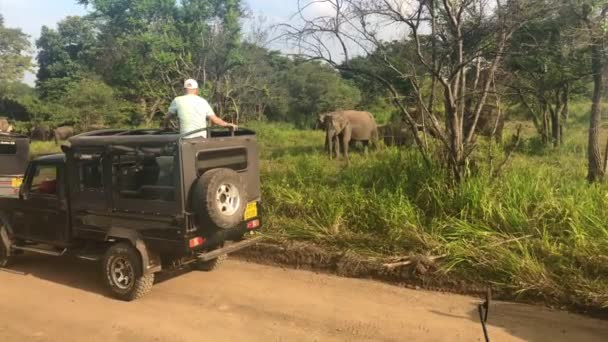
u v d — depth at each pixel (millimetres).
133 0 29938
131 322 5418
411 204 7750
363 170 9820
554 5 7305
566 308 5395
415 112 10523
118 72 33062
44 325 5410
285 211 8617
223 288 6328
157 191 5699
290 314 5500
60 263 7594
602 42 8258
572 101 18312
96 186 6223
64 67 45188
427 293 6000
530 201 7262
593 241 6109
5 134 10031
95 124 32062
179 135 5551
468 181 7609
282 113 41625
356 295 5988
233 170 6145
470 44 8023
